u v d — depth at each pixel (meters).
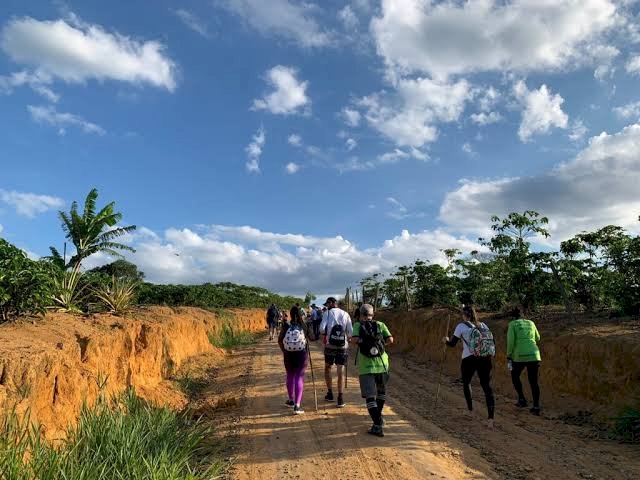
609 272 10.33
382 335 6.85
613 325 8.73
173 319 13.50
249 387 10.48
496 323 11.71
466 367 7.46
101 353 7.61
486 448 6.00
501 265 13.14
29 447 4.55
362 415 7.54
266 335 28.98
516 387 8.22
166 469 4.61
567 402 7.91
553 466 5.33
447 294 18.39
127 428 5.43
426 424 7.14
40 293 7.34
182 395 10.12
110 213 15.26
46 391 5.46
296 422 7.27
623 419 6.34
